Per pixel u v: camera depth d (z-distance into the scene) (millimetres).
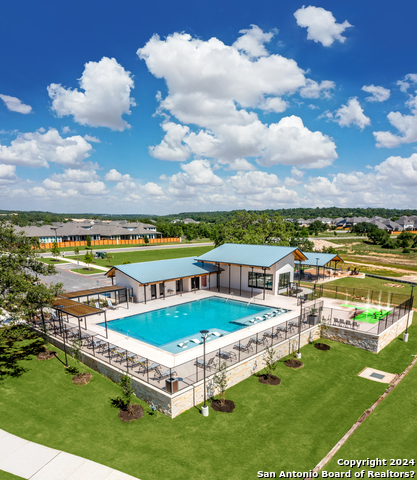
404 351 21875
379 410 14859
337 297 33906
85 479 10445
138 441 12422
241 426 13539
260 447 12281
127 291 28859
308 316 24406
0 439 12281
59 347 20719
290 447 12320
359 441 12711
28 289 16703
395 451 12172
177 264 35594
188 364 17016
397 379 17875
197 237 134875
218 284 35906
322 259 43062
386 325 23281
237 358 17844
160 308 28797
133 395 15727
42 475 10555
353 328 23031
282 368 19250
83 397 15375
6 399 14969
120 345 19969
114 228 103312
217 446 12266
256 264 32031
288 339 21047
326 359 20547
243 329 22781
